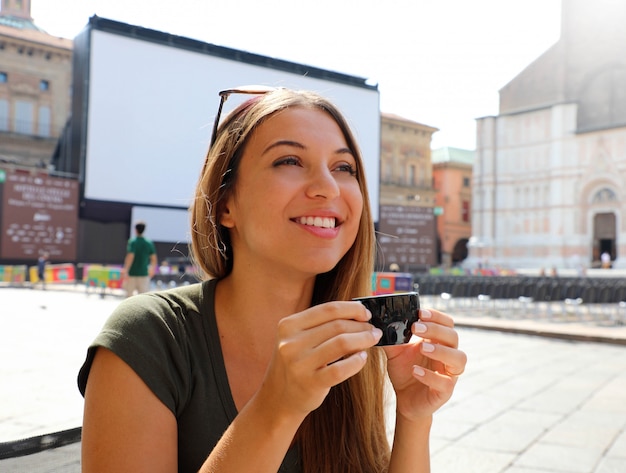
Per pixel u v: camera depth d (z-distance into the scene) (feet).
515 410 15.53
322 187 3.07
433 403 3.26
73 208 84.02
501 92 174.70
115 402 2.81
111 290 61.26
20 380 16.06
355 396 3.67
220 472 2.42
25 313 35.76
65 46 145.28
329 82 94.22
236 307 3.39
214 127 3.63
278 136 3.17
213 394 3.14
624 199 142.31
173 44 84.89
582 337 30.96
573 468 10.97
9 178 80.28
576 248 148.36
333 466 3.57
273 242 3.12
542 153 156.25
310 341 2.38
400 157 164.14
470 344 29.01
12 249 80.38
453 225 183.93
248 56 89.45
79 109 92.79
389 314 2.73
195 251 3.67
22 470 3.42
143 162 83.97
